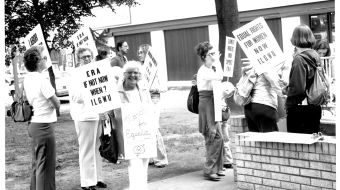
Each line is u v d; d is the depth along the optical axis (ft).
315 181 18.19
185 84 83.92
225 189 22.89
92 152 23.76
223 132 27.09
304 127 20.02
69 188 25.27
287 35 69.56
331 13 66.59
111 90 20.90
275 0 69.62
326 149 17.72
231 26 38.11
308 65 19.42
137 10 89.86
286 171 19.07
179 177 25.81
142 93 21.38
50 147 20.88
